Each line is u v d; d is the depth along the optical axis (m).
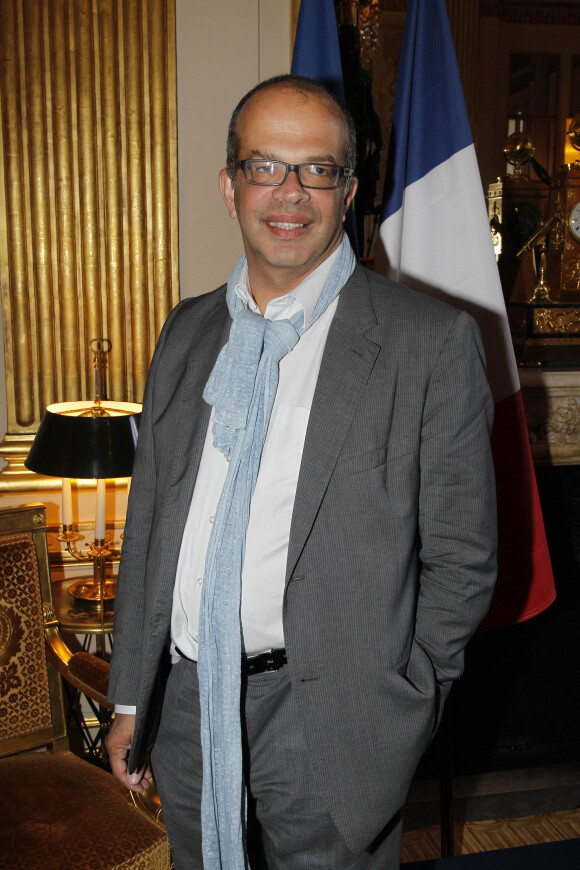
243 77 2.26
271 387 1.14
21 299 2.24
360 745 1.12
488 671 2.49
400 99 1.70
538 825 2.29
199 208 2.30
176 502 1.24
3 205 2.18
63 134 2.17
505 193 2.50
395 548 1.09
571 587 2.49
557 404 2.40
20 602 1.84
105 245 2.25
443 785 1.89
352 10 2.14
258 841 1.39
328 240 1.13
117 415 2.02
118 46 2.16
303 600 1.10
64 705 1.91
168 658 1.33
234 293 1.24
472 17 3.00
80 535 2.12
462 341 1.09
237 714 1.16
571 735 2.57
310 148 1.09
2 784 1.67
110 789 1.67
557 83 3.12
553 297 2.48
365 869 1.23
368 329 1.12
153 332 2.32
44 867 1.43
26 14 2.11
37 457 1.95
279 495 1.13
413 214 1.71
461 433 1.08
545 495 2.44
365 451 1.08
